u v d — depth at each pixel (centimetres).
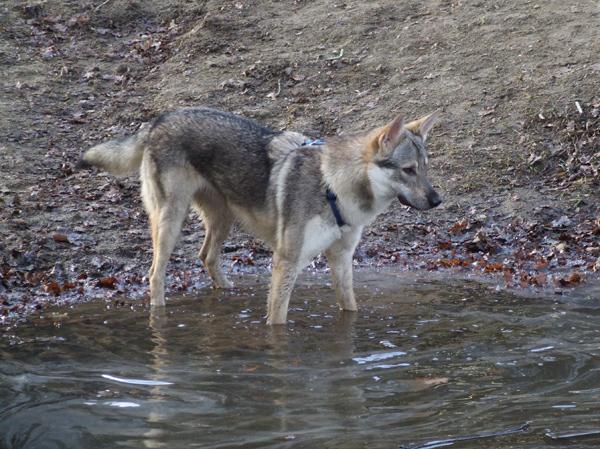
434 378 830
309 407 755
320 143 1040
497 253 1385
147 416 738
